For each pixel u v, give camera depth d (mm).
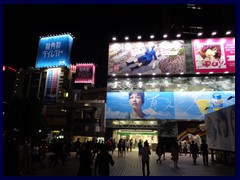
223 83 36125
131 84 37719
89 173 7141
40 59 106312
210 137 19281
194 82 36688
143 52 39062
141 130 37719
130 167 14594
